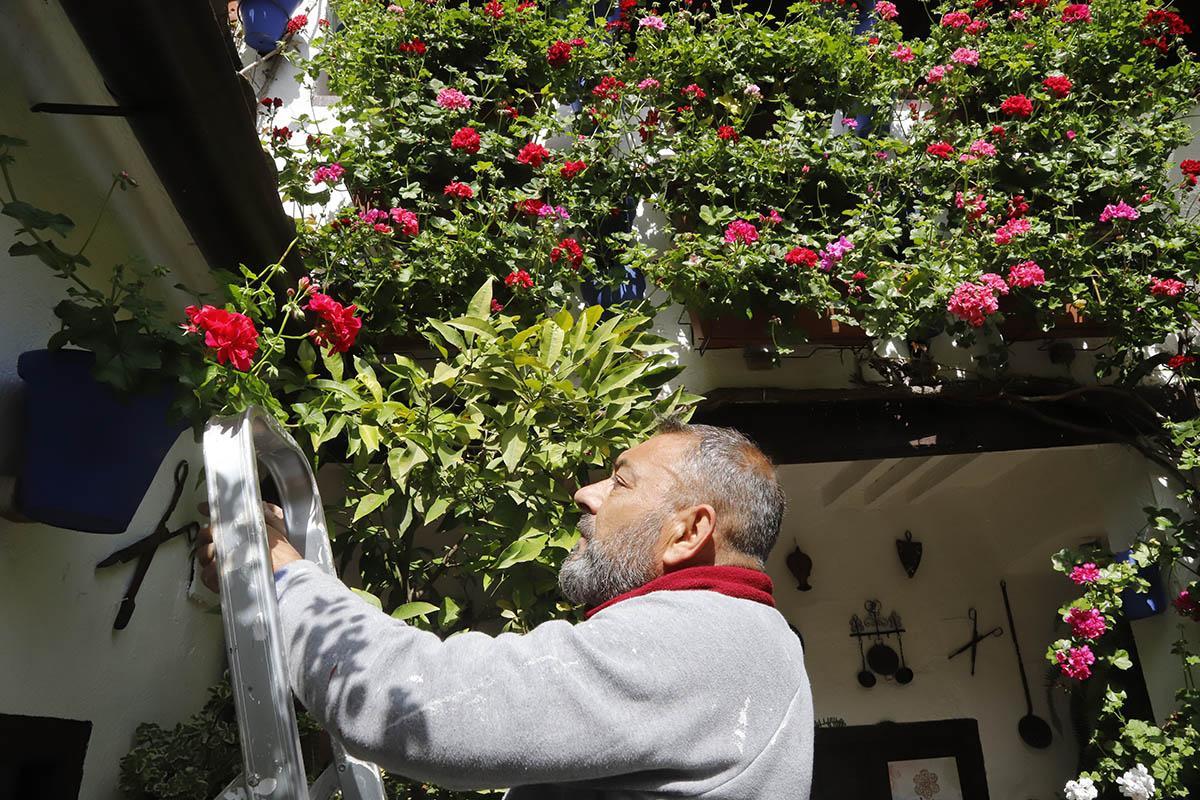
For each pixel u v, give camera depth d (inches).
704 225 136.0
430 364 127.6
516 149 139.4
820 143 140.3
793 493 189.9
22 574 66.1
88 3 57.7
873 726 176.9
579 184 136.4
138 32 60.3
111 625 81.6
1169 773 128.3
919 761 175.9
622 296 133.6
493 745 37.4
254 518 42.7
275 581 43.1
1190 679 135.8
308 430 90.5
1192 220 151.7
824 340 132.9
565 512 103.5
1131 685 163.6
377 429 96.2
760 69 152.2
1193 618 135.3
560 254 124.8
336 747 56.7
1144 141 150.7
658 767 39.2
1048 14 167.6
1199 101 161.2
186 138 71.6
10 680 64.7
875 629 183.3
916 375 140.3
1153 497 148.3
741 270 124.4
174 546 97.4
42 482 58.8
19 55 66.3
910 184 146.1
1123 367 145.0
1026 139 149.6
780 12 184.9
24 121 67.6
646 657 40.2
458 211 124.6
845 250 128.6
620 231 138.5
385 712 38.0
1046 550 179.8
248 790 38.2
